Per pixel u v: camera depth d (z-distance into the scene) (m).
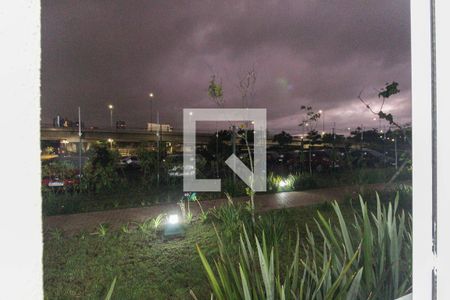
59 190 7.14
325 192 7.70
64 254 3.64
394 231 1.71
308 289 1.48
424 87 0.81
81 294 2.71
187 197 6.73
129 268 3.23
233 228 4.15
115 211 5.91
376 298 1.50
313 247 1.86
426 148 0.81
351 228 4.14
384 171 9.18
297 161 11.51
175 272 3.10
